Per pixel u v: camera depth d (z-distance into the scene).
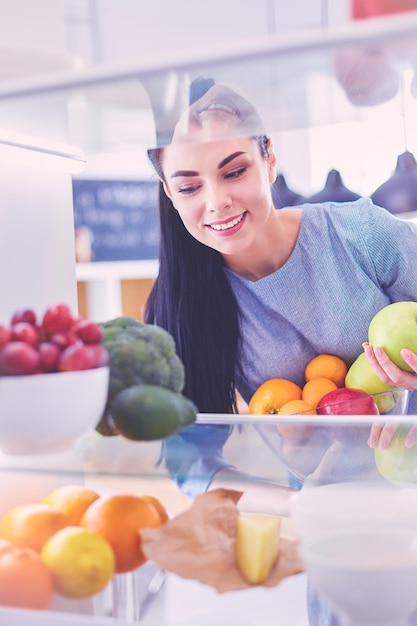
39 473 0.83
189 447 0.88
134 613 0.77
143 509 0.81
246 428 0.95
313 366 1.78
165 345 0.88
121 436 0.88
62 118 0.93
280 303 1.85
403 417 0.98
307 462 0.87
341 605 0.72
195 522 0.80
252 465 0.86
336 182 2.41
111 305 3.71
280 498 0.82
